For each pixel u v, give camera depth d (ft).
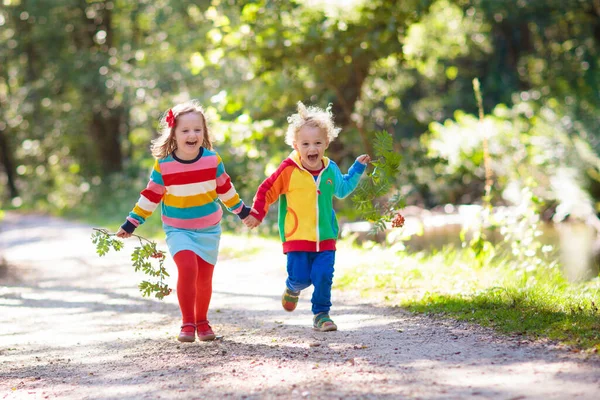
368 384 11.53
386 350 13.99
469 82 89.15
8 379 14.05
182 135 15.93
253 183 46.32
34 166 122.83
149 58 71.05
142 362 14.56
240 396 11.43
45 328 20.02
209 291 16.56
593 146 55.36
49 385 13.34
